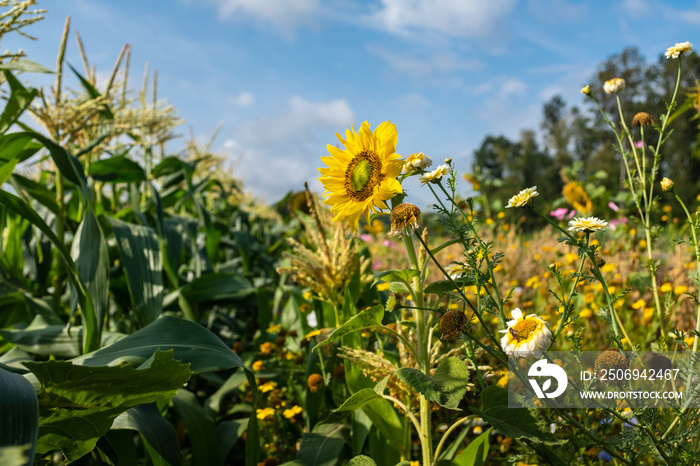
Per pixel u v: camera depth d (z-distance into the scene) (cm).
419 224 146
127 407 136
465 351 162
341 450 217
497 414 147
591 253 144
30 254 396
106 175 374
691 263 306
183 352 183
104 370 117
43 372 116
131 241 293
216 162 709
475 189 699
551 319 306
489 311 155
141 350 183
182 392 233
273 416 251
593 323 308
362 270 290
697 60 2542
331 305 275
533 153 6488
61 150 253
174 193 504
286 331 322
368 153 159
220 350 189
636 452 141
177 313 374
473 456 159
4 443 94
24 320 300
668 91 4266
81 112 307
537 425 143
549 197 5462
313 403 237
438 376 143
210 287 349
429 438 158
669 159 3709
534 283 372
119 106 365
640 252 412
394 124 156
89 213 249
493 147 7712
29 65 242
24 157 305
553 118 6725
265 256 525
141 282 284
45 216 389
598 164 4203
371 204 157
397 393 181
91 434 141
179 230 432
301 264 251
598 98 4784
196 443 214
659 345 195
